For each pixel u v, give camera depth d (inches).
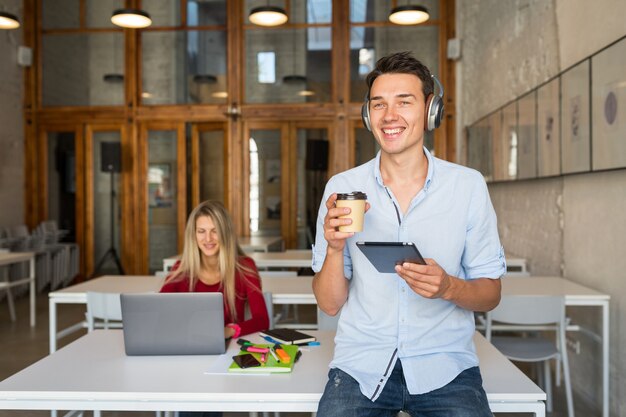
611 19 124.0
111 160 307.4
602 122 124.4
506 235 212.4
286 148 316.8
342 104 313.3
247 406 63.0
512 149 195.6
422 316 60.6
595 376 134.4
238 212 318.0
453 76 304.7
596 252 133.5
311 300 124.1
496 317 117.3
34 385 65.7
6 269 266.2
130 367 72.6
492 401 61.5
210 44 320.5
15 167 315.0
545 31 167.6
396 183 63.4
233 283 100.3
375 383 58.4
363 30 313.9
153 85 323.3
